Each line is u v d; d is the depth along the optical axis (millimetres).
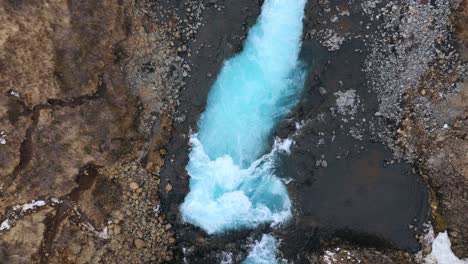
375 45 22594
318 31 22922
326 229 22781
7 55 20203
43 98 21156
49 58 20781
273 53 23453
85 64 21812
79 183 22578
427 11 22031
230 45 23438
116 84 22812
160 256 23234
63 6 20719
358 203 22750
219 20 23453
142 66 23422
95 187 22781
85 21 21406
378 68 22594
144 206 23359
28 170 21500
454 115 21547
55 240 21734
